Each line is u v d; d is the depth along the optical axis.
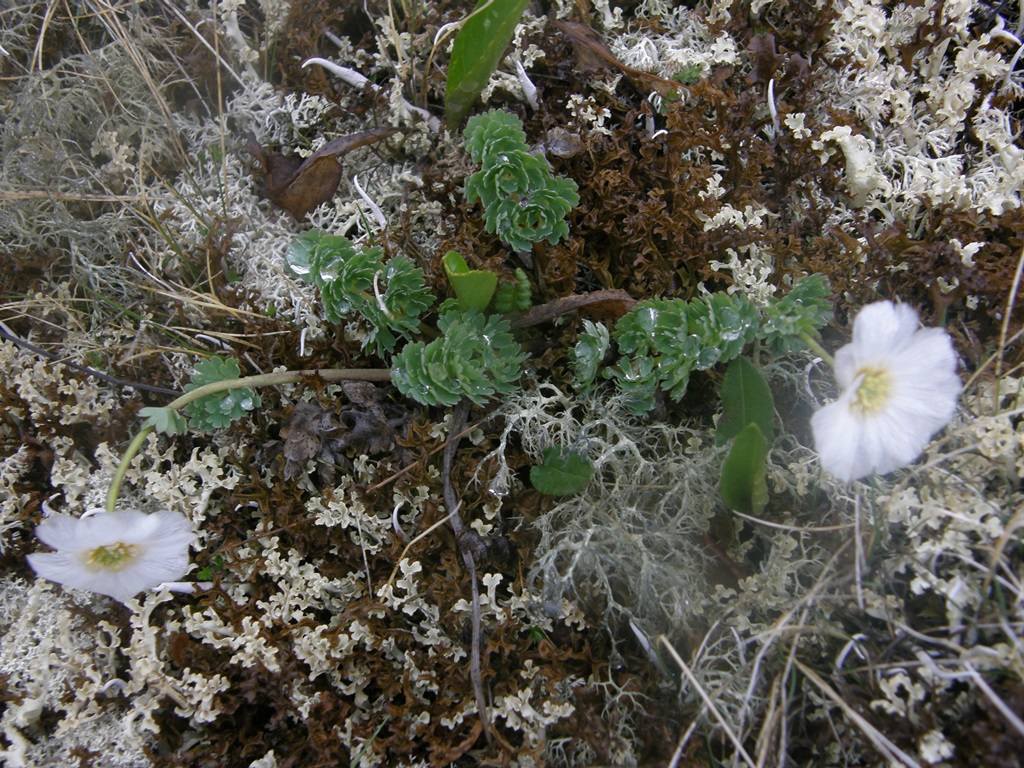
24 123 0.15
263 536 0.12
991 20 0.15
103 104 0.15
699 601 0.11
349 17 0.16
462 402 0.13
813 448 0.12
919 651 0.10
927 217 0.14
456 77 0.14
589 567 0.12
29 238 0.14
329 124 0.15
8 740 0.12
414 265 0.14
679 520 0.12
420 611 0.12
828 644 0.11
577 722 0.11
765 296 0.13
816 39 0.15
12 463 0.13
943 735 0.10
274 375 0.12
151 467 0.13
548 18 0.15
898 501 0.11
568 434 0.12
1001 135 0.14
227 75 0.16
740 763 0.11
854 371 0.09
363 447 0.13
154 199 0.14
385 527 0.12
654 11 0.15
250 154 0.15
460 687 0.11
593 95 0.15
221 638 0.12
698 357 0.12
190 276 0.15
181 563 0.11
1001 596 0.10
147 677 0.12
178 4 0.16
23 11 0.16
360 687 0.12
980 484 0.11
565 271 0.13
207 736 0.12
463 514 0.13
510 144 0.12
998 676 0.10
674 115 0.13
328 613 0.13
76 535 0.10
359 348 0.14
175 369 0.14
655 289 0.13
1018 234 0.13
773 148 0.14
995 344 0.13
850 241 0.13
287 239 0.15
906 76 0.15
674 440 0.13
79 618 0.12
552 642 0.12
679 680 0.11
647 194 0.14
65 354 0.14
